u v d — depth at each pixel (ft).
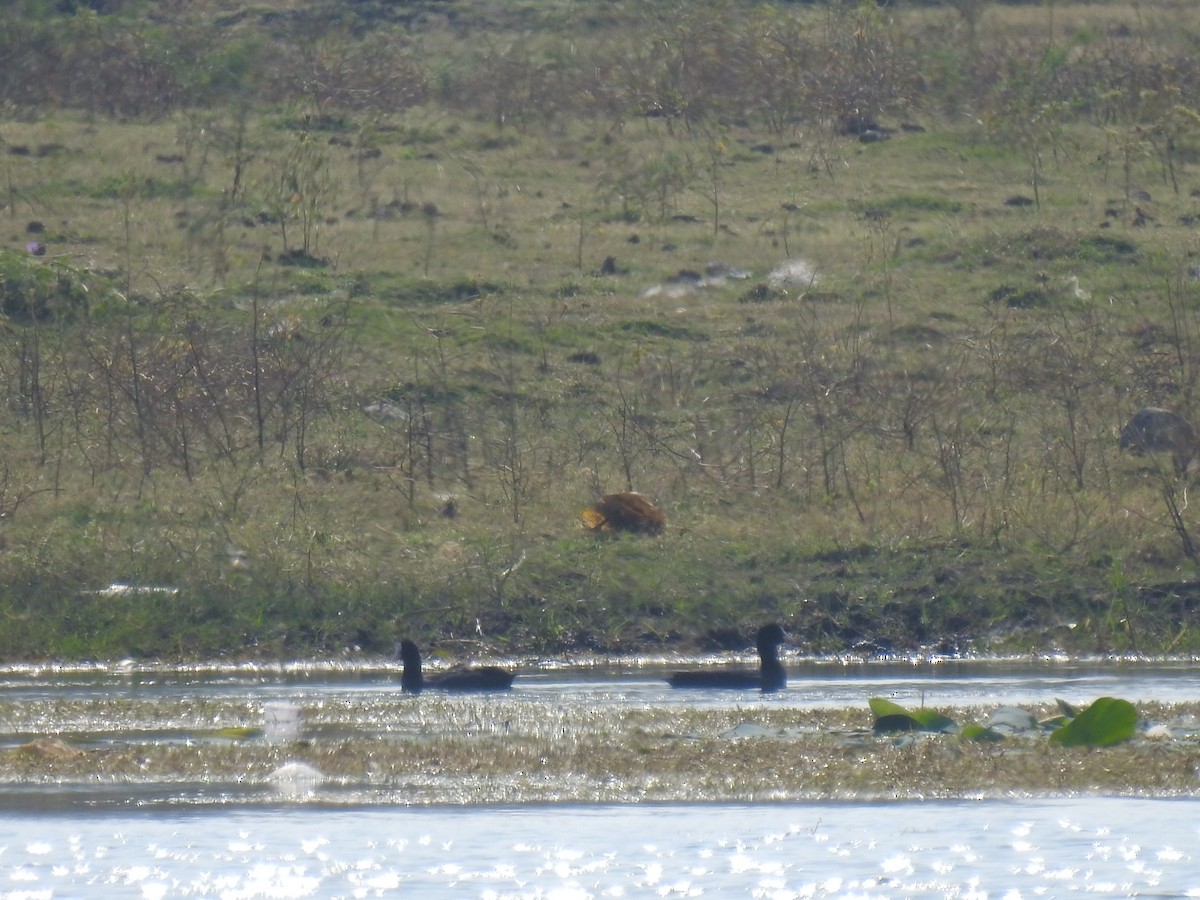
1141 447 220.43
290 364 235.81
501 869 96.22
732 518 204.64
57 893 91.76
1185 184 314.76
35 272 253.03
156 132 328.49
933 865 97.14
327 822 107.34
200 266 273.33
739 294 272.92
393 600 183.01
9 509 199.62
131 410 224.53
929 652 182.09
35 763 123.24
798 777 118.42
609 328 260.42
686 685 159.74
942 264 284.00
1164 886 93.15
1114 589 187.52
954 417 231.30
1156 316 265.54
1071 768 120.47
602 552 192.85
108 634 177.27
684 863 97.81
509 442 220.64
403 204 302.25
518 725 137.80
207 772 120.57
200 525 197.16
